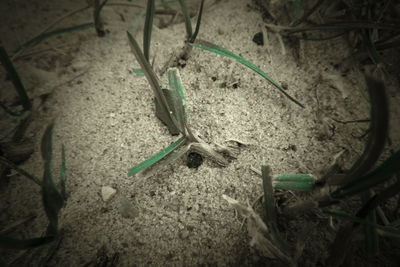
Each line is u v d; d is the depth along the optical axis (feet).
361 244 0.70
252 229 0.71
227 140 0.83
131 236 0.73
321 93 0.90
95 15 0.98
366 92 0.90
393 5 0.99
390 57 0.96
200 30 1.01
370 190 0.71
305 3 1.02
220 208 0.75
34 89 0.92
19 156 0.82
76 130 0.86
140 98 0.90
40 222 0.75
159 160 0.79
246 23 1.02
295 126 0.85
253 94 0.90
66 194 0.77
